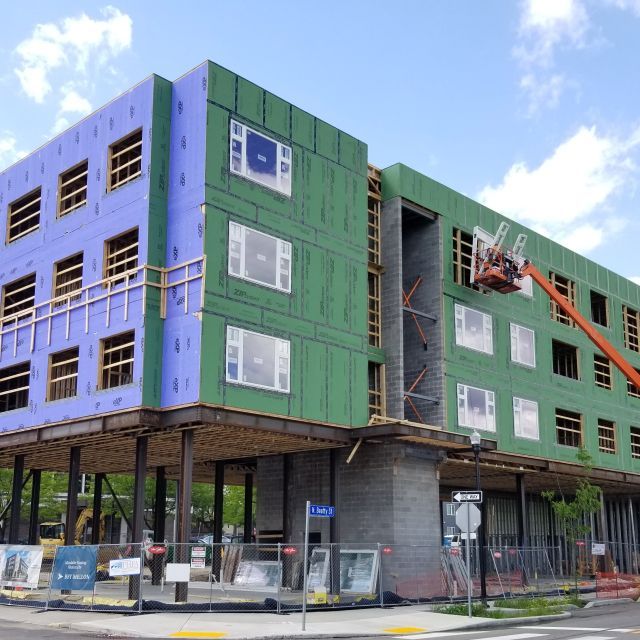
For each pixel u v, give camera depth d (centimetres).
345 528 3169
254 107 2838
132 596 2447
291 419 2736
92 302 2831
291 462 3362
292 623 2091
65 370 3055
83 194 3148
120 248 2902
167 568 2348
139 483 2677
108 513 6619
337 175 3111
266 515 3516
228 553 3528
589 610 2817
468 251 3800
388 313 3378
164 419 2566
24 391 3369
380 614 2362
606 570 4462
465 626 2114
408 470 3150
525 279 4125
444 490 4544
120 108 2903
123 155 2973
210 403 2491
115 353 2828
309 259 2923
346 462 3180
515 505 4912
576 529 3853
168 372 2580
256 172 2795
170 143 2766
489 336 3775
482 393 3650
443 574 3134
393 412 3262
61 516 7425
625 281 5062
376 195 3469
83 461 3753
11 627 2034
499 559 3731
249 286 2688
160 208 2702
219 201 2648
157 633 1886
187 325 2558
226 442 3022
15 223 3456
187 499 2542
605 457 4459
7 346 3253
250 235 2727
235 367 2591
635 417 4825
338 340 2970
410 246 3669
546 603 2766
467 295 3688
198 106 2705
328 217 3036
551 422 4072
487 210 3941
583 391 4400
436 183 3647
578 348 4462
